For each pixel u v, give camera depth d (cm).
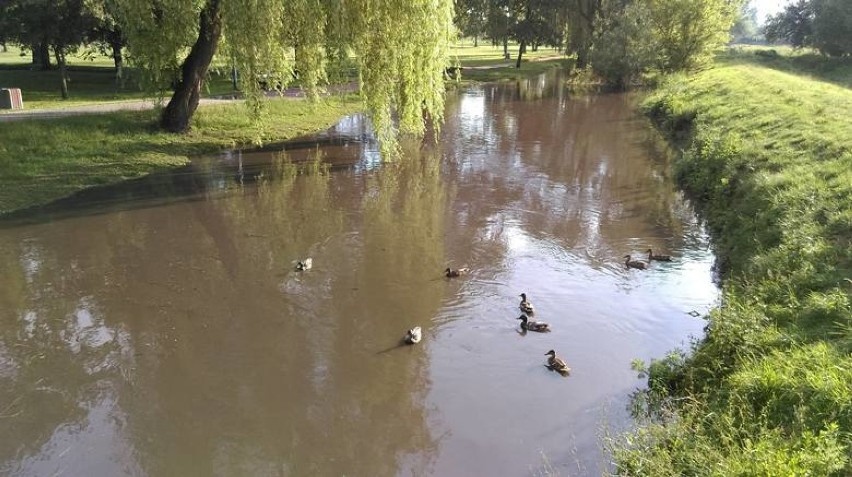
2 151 2134
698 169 2184
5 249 1564
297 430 901
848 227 1197
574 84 5331
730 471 663
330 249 1595
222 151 2645
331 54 2177
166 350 1111
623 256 1554
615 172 2439
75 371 1047
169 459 846
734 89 3131
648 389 971
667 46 4894
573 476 785
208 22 2586
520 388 986
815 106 2300
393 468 820
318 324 1203
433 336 1155
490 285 1378
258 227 1756
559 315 1232
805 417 726
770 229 1383
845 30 5641
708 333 1101
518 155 2714
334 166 2462
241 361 1076
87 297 1317
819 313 951
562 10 5825
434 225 1789
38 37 3167
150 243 1623
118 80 4047
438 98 2339
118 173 2219
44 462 840
